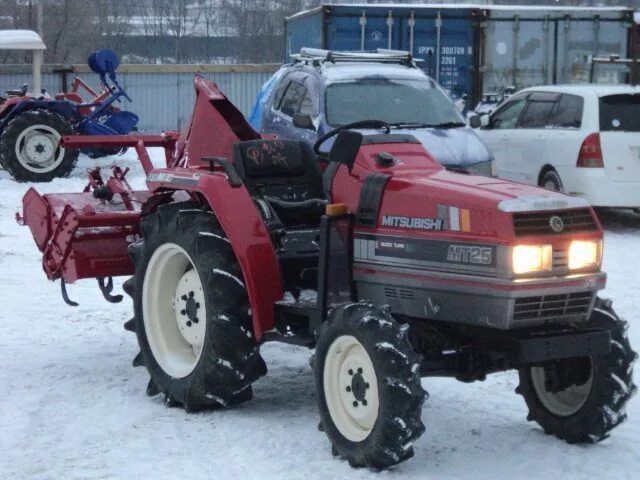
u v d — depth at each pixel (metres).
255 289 5.84
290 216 6.40
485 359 5.55
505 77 18.47
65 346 7.76
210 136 6.79
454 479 5.11
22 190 16.23
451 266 5.29
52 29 34.03
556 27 18.47
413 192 5.50
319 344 5.37
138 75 25.72
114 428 5.88
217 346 5.87
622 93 12.70
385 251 5.59
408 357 4.98
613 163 12.47
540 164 13.27
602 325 5.52
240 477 5.12
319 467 5.23
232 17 35.25
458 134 11.41
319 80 11.68
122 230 7.19
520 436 5.80
